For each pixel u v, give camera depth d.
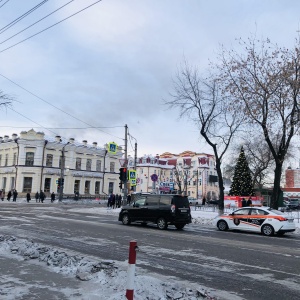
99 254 10.00
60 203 47.12
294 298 6.28
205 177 90.62
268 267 8.89
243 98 22.31
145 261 9.23
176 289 6.20
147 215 18.81
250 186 41.50
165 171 96.56
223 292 6.57
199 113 28.19
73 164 61.44
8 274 6.80
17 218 20.86
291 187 78.62
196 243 12.95
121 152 70.94
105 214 28.92
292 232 19.31
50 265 7.63
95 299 5.36
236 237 15.91
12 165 57.62
